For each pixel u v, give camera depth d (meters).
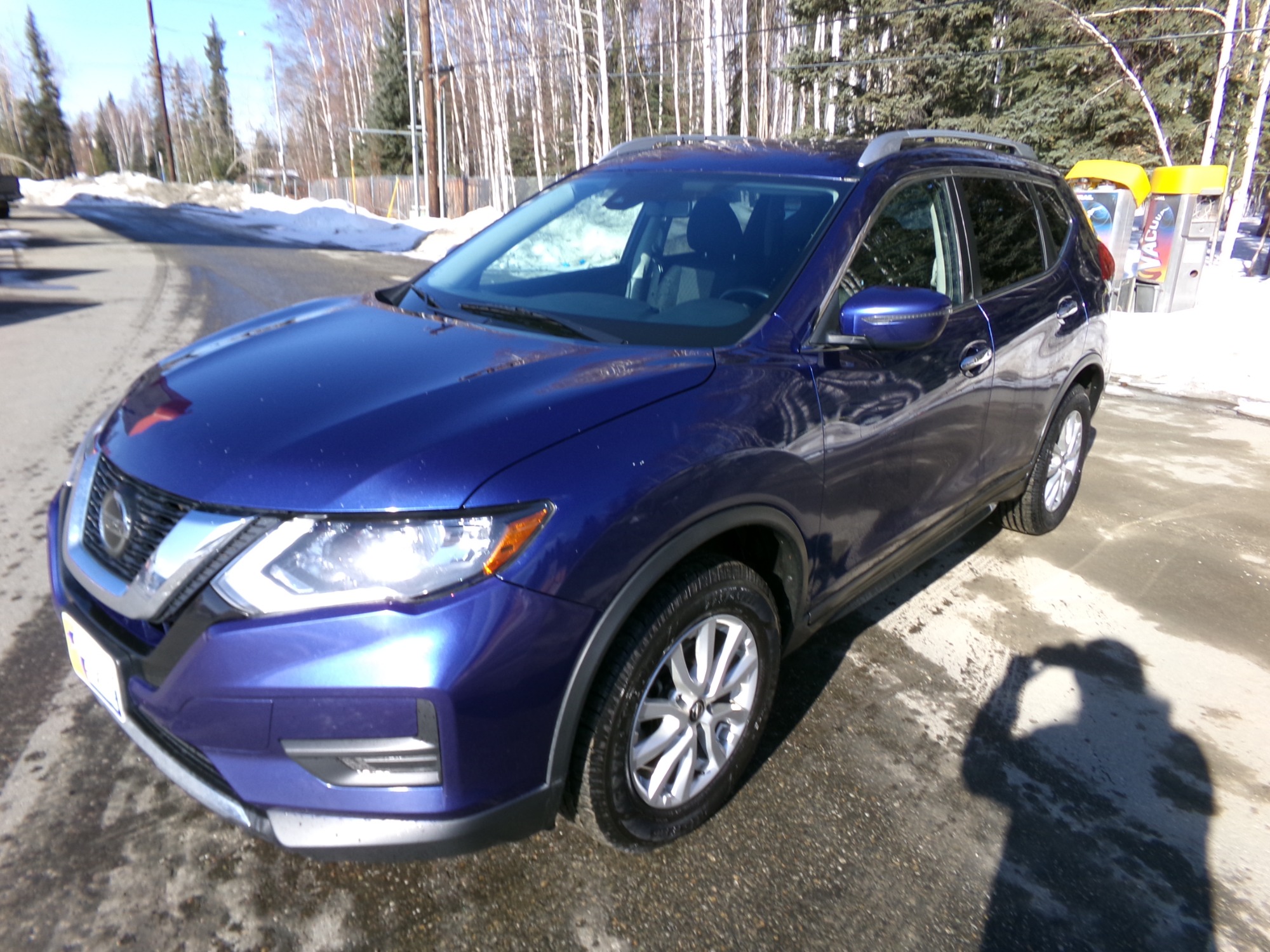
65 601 2.13
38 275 13.40
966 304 3.29
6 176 28.98
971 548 4.41
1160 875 2.35
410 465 1.84
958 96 22.88
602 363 2.29
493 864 2.27
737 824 2.45
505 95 40.22
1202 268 12.10
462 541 1.79
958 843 2.42
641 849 2.27
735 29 37.72
